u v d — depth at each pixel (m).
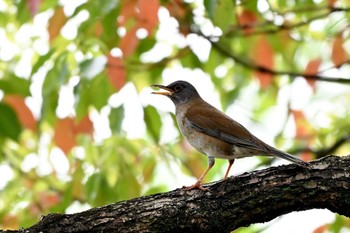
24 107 11.95
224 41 13.55
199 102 12.73
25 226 13.28
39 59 11.89
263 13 13.50
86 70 10.92
